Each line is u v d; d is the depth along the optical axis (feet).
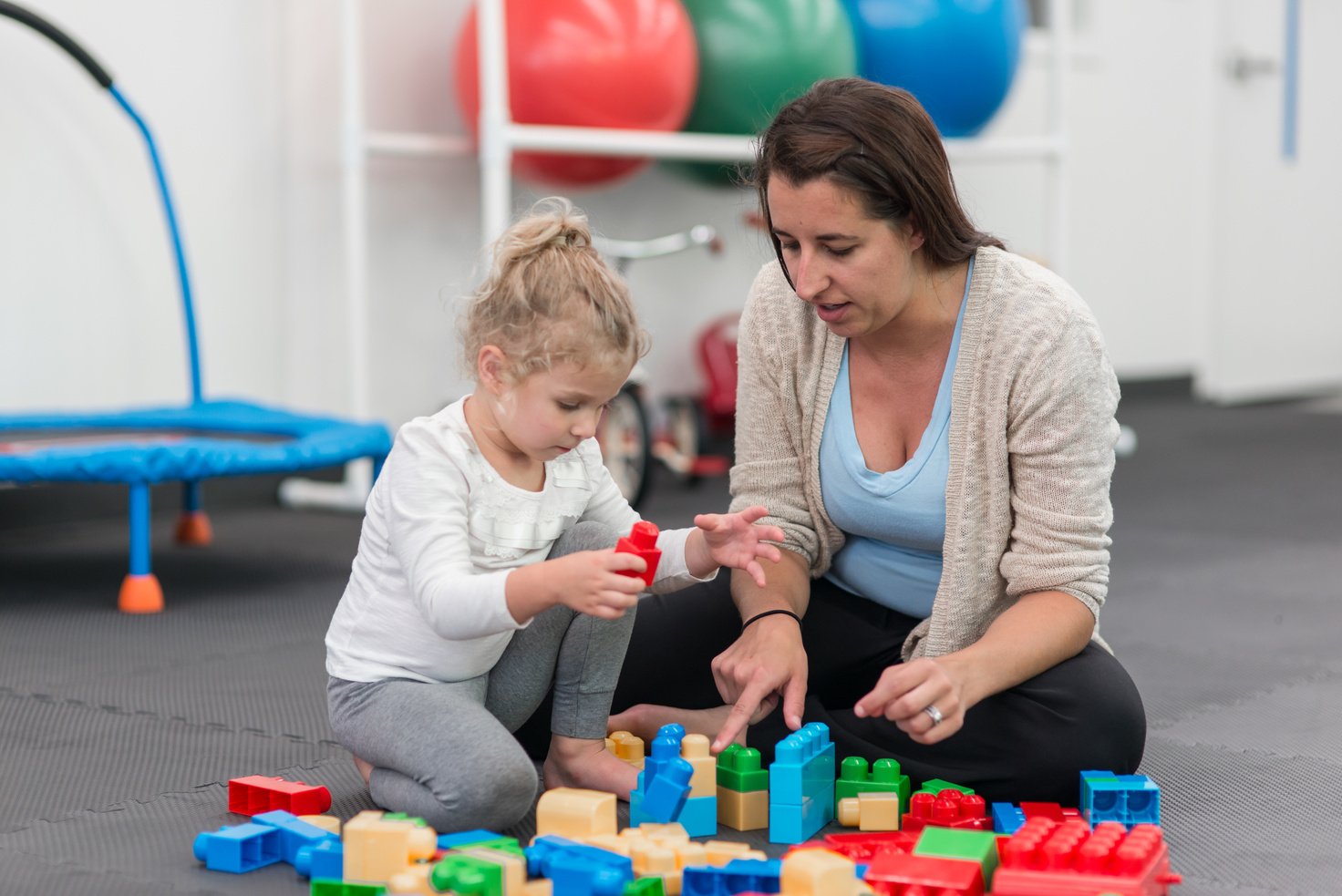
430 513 4.28
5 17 10.23
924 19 11.96
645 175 14.01
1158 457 14.64
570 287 4.20
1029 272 4.65
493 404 4.33
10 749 5.47
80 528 10.83
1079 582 4.57
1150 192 18.79
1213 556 9.86
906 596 5.03
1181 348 19.61
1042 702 4.51
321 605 8.34
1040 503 4.61
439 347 13.01
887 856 3.82
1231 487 12.85
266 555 9.89
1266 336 20.45
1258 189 20.02
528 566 4.09
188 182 11.37
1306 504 11.98
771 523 5.08
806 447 5.00
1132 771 4.64
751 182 4.91
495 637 4.50
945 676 4.05
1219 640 7.52
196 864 4.23
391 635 4.46
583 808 4.13
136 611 8.14
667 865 3.88
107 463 8.07
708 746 4.78
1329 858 4.32
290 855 4.23
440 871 3.62
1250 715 6.08
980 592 4.71
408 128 12.63
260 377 11.93
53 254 10.66
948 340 4.69
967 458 4.65
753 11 11.51
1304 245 20.70
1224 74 19.34
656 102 11.04
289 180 11.98
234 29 11.57
